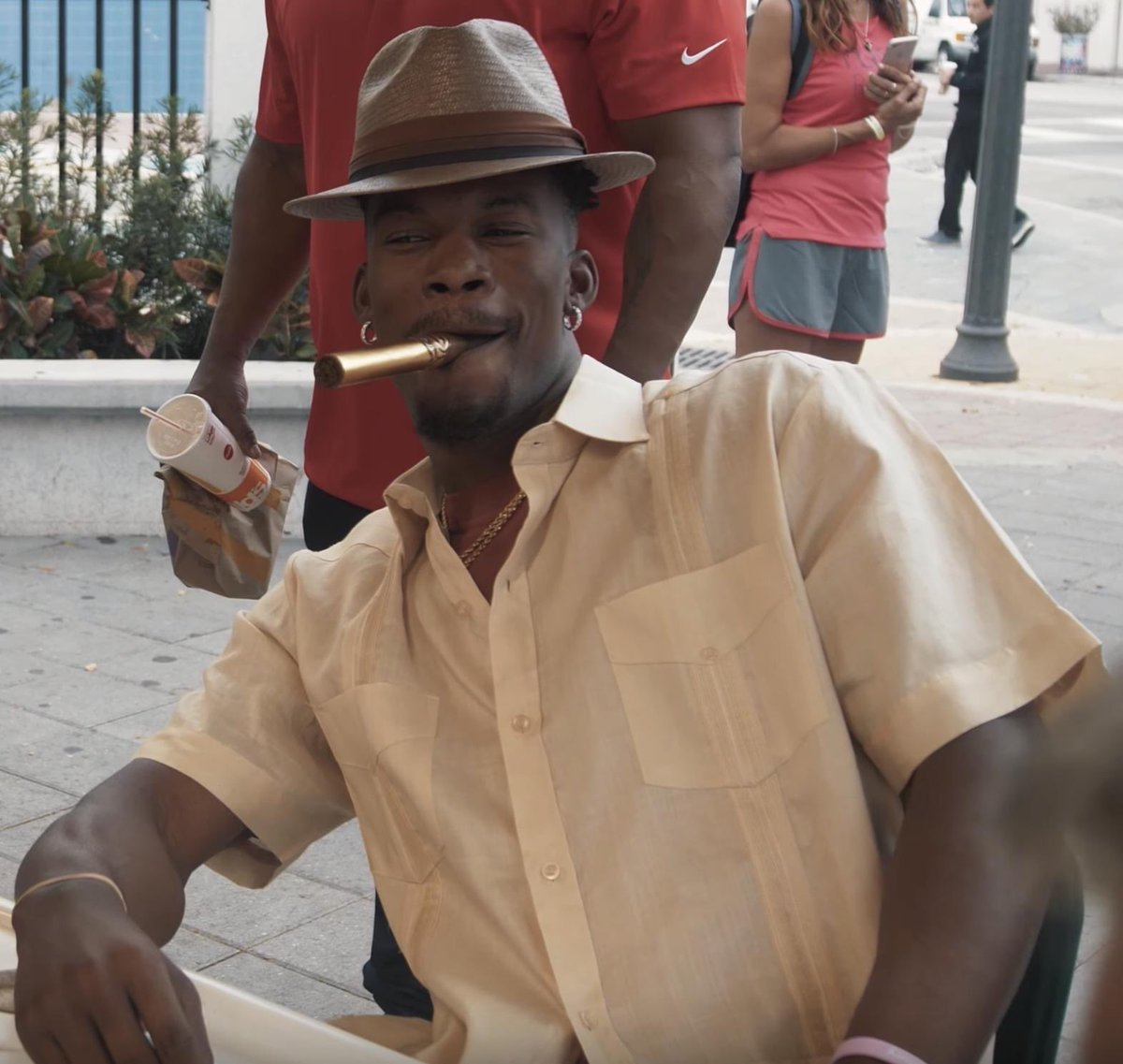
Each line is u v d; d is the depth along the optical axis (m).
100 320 6.33
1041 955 1.42
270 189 2.91
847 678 1.44
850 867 1.41
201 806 1.67
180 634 4.87
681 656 1.49
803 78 4.93
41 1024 1.39
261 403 5.62
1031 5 9.07
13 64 7.60
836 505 1.49
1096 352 10.48
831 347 5.25
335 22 2.53
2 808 3.61
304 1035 1.43
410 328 1.62
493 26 1.67
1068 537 5.98
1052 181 19.06
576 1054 1.51
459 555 1.65
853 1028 1.27
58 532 5.84
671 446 1.55
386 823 1.63
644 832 1.47
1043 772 0.65
